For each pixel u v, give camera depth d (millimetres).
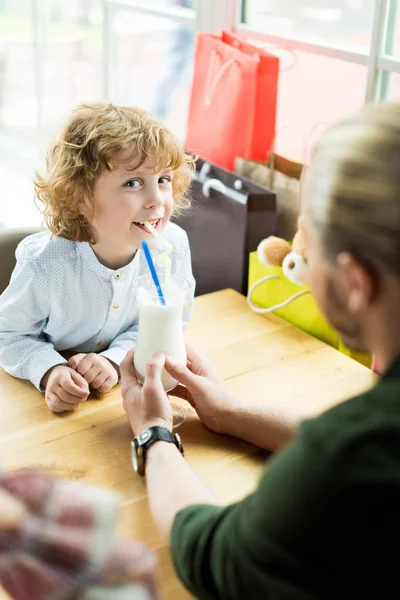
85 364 1319
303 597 627
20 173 3877
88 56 3326
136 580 574
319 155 671
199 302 1680
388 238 608
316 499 604
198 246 2012
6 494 564
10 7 3641
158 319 1188
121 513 1008
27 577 547
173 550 786
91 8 3219
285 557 630
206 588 746
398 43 1824
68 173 1304
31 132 3799
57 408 1242
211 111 2021
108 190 1300
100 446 1164
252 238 1842
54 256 1357
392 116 639
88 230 1357
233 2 2209
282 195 1894
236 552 683
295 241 1627
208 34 2047
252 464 1145
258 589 669
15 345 1369
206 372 1271
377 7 1756
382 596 605
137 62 2936
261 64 1892
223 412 1193
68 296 1380
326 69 2006
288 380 1380
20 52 3697
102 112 1345
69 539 552
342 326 699
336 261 656
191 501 896
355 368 1432
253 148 1979
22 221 3359
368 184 616
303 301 1620
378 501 584
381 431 592
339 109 2012
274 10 2162
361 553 599
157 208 1327
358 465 591
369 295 643
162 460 989
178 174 1473
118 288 1400
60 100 3574
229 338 1526
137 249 1422
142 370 1209
